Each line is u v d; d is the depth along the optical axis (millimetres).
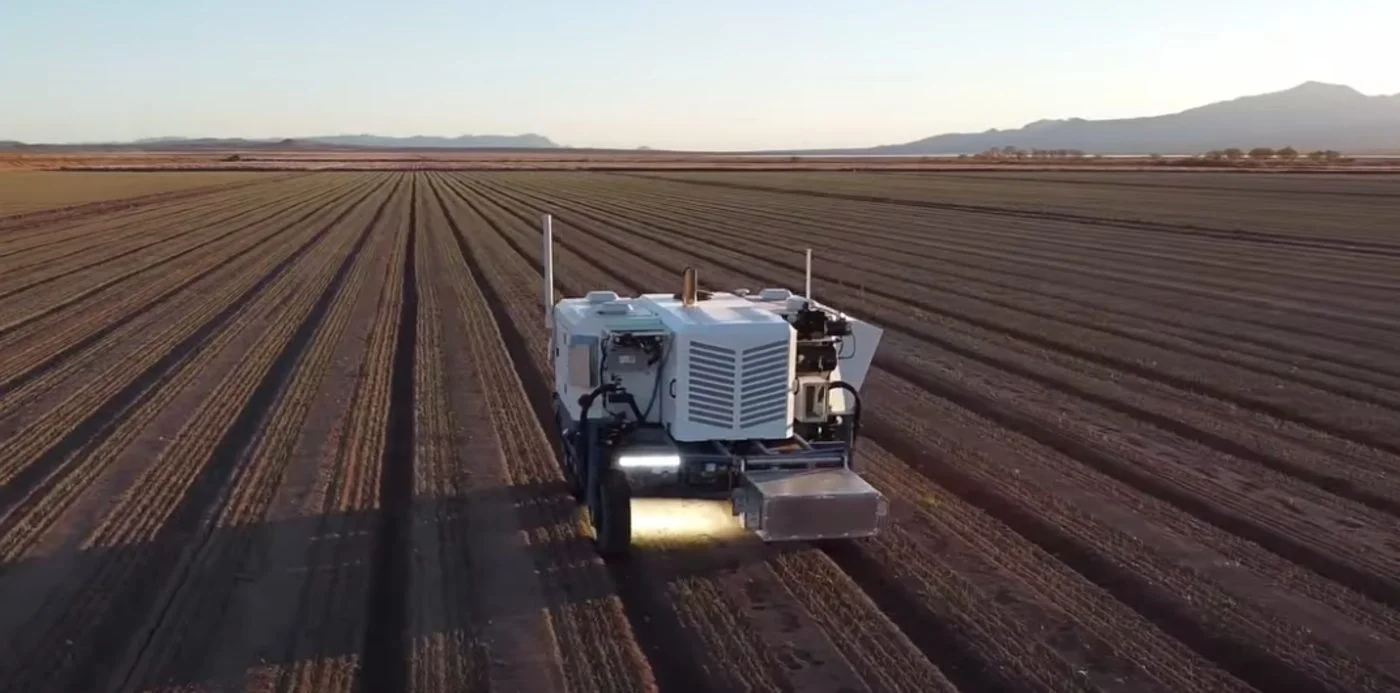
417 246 34375
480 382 14805
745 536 8984
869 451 11734
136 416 12977
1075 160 164125
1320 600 7785
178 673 6504
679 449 8391
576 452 9156
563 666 6637
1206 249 33594
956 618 7391
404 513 9484
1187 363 16562
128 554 8492
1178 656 6855
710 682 6488
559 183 85625
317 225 43094
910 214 48719
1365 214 46562
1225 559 8570
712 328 8180
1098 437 12266
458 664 6648
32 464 11070
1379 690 6461
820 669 6641
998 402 14016
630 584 7965
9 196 62188
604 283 25359
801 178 94250
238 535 8922
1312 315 21328
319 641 6957
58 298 23516
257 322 19984
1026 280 26609
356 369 15680
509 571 8156
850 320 9016
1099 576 8250
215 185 80375
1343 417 13242
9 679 6422
